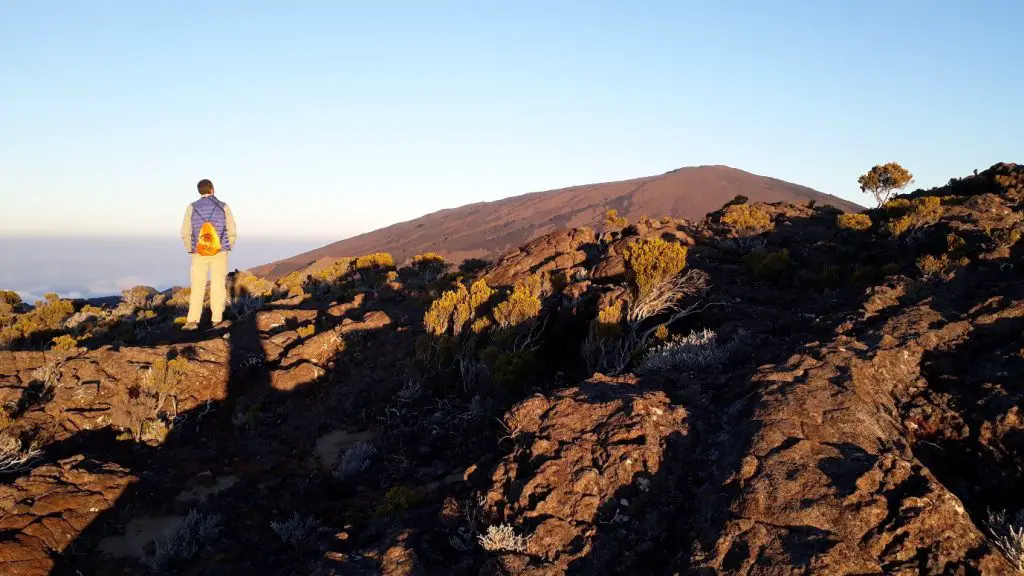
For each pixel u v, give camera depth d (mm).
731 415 5629
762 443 4855
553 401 6344
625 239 16312
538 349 11039
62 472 7254
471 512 5395
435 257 25703
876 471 4312
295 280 24594
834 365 6047
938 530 3830
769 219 18938
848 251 13844
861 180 21250
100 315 19203
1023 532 3721
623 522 4707
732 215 18594
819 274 12617
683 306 11156
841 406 5223
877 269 12078
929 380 5898
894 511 3994
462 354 11117
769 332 8852
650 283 10570
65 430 8852
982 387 5434
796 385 5684
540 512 4895
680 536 4449
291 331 13461
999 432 4859
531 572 4359
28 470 7660
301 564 5543
